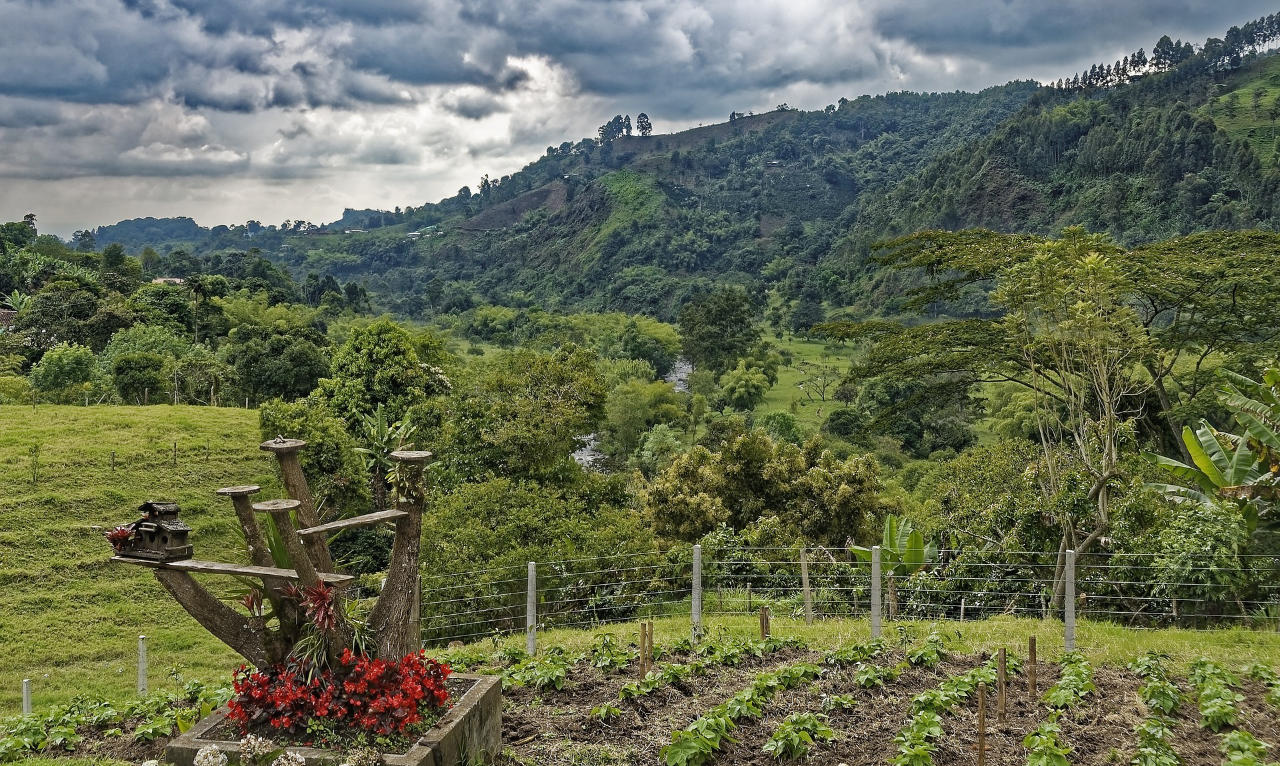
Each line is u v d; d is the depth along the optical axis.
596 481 37.12
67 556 36.38
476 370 85.00
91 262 151.25
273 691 7.96
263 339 91.75
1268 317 27.98
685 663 11.87
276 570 7.92
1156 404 31.86
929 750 8.33
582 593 21.83
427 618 20.48
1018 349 25.95
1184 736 8.88
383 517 8.45
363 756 7.11
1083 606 17.94
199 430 54.75
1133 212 160.50
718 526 26.91
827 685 10.57
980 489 27.45
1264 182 150.12
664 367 135.75
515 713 9.86
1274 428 18.70
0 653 28.14
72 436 51.50
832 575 20.00
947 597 19.19
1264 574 16.64
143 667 16.91
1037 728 8.93
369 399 50.03
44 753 9.52
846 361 134.25
